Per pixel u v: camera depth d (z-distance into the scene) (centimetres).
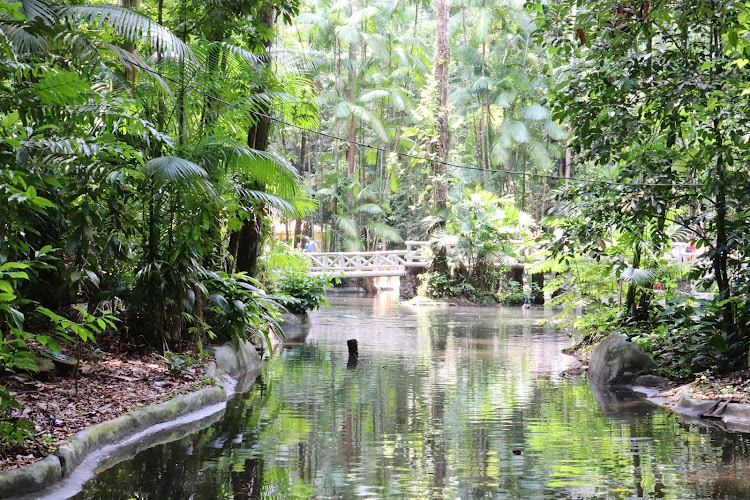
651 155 730
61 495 368
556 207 793
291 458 445
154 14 848
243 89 817
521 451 466
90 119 568
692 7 643
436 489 385
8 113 488
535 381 763
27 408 469
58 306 666
